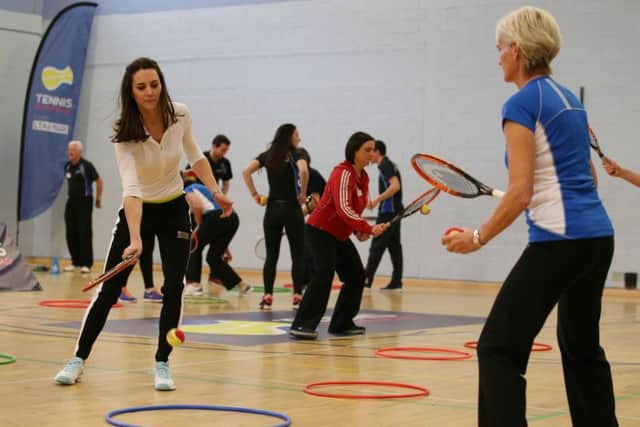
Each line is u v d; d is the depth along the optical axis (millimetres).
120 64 21500
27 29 22266
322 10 19141
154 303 12359
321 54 19141
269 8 19734
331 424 4805
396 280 16391
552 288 3592
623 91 16312
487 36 17500
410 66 18219
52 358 7094
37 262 22062
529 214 3660
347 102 18844
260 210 19781
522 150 3512
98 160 21734
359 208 8570
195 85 20562
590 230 3562
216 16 20344
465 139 17672
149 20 21141
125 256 5438
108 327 9328
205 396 5605
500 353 3588
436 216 17828
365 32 18656
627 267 16203
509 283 3645
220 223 13344
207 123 20422
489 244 17344
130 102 5570
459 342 8711
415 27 18172
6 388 5719
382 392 5859
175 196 5855
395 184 14852
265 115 19781
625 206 16250
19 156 22094
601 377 3953
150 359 7129
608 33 16422
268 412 4984
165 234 5879
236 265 20016
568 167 3607
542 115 3580
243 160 19969
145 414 4961
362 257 18500
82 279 17172
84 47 21406
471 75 17625
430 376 6566
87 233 19031
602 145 16453
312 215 8750
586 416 3967
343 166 8422
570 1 16688
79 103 21906
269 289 11703
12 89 22141
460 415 5090
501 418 3475
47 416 4867
